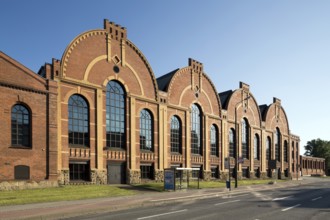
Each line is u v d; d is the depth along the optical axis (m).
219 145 52.72
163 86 45.25
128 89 38.62
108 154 35.59
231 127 56.25
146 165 40.34
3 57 27.17
